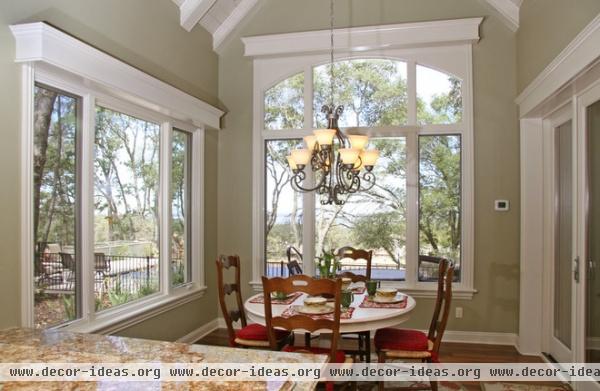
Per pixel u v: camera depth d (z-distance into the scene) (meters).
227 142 4.82
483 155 4.20
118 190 3.31
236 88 4.80
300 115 4.65
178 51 4.00
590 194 2.83
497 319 4.16
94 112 3.00
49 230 2.63
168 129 3.95
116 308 3.23
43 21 2.49
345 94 4.54
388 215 4.45
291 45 4.53
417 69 4.39
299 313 2.63
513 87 4.14
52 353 1.40
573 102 3.01
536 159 3.88
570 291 3.34
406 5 4.33
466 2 4.22
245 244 4.77
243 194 4.79
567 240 3.40
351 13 4.45
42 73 2.55
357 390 3.13
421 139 4.40
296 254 4.64
